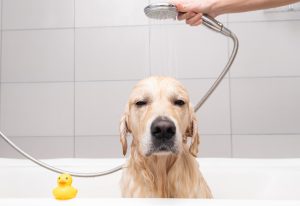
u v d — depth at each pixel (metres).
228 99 2.04
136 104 1.05
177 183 1.05
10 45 2.15
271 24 2.02
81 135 2.12
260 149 2.02
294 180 1.42
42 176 1.58
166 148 0.93
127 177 1.11
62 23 2.13
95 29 2.12
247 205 0.67
